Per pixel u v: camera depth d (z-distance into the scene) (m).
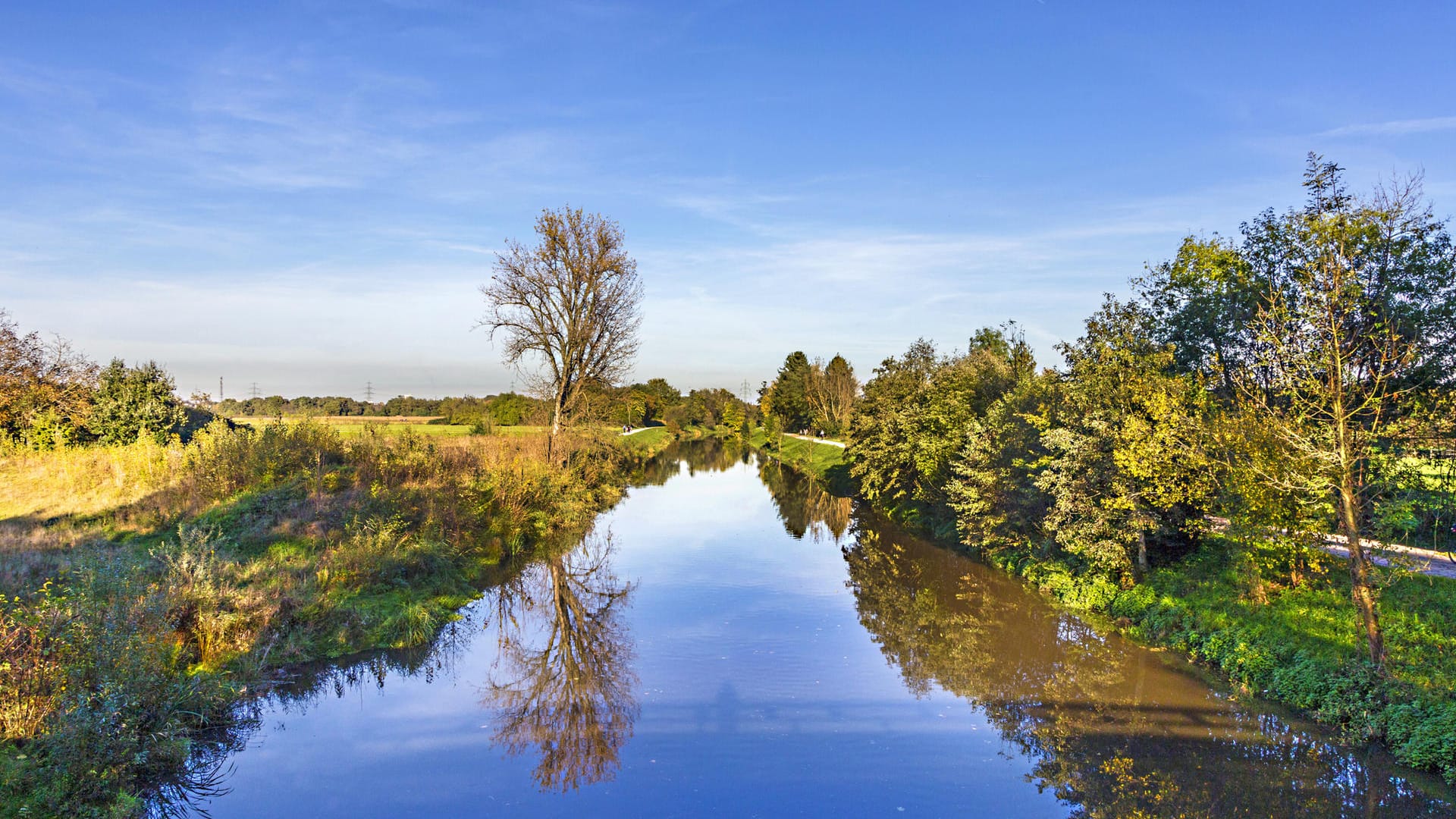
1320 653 12.91
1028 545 23.52
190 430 29.98
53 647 10.21
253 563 16.69
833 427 83.50
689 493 45.22
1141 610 17.45
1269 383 14.20
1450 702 10.59
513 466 29.61
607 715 13.06
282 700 13.49
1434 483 12.37
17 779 8.68
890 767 11.10
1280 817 9.44
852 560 25.83
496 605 19.70
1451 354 17.69
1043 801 10.06
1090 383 19.27
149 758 10.07
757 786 10.55
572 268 35.94
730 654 16.17
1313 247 12.43
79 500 21.12
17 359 29.92
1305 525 12.77
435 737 12.15
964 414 30.36
